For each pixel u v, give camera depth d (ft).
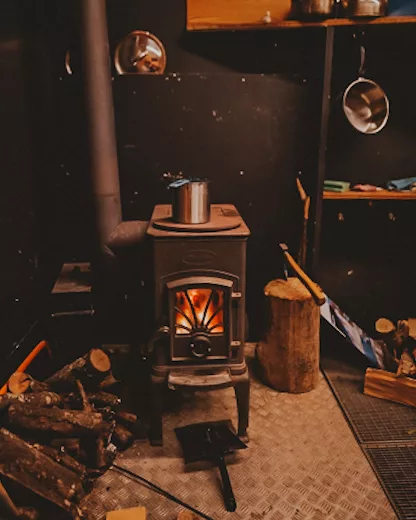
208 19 8.78
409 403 8.32
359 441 7.43
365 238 10.24
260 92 9.12
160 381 7.16
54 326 8.71
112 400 7.50
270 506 6.25
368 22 8.19
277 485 6.59
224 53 9.26
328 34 8.38
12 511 5.53
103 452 6.67
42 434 6.43
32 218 8.87
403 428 7.75
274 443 7.42
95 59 7.66
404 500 6.32
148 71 9.16
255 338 10.49
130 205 9.55
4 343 7.57
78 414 6.57
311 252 9.53
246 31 9.10
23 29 8.38
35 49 8.79
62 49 9.01
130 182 9.44
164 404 8.36
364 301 10.59
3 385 7.44
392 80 9.37
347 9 8.18
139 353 8.68
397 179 9.86
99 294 8.59
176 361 7.21
